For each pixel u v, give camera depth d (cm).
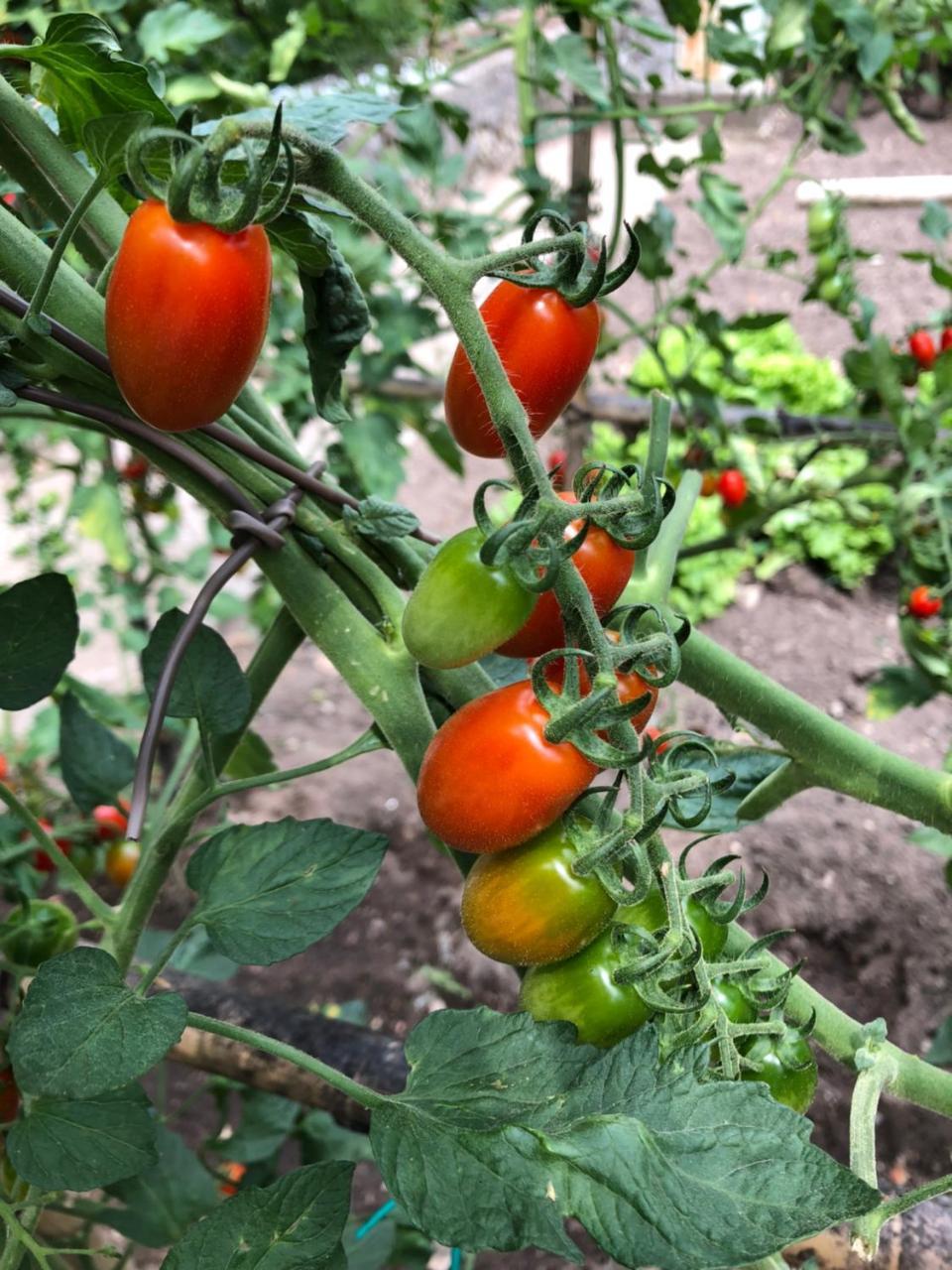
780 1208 21
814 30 71
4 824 45
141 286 21
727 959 28
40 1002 25
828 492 76
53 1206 38
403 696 29
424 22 77
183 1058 42
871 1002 86
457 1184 22
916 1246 30
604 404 93
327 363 32
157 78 40
